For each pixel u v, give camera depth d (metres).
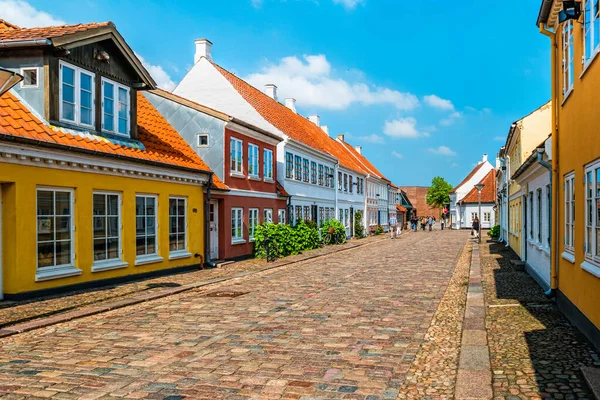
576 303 8.09
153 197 15.20
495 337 7.55
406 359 6.57
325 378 5.84
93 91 13.10
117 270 13.48
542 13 9.44
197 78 26.30
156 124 18.08
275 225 22.36
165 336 7.90
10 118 10.70
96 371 6.15
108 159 12.77
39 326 8.48
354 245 31.81
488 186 67.44
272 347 7.20
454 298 11.35
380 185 57.56
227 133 19.59
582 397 5.05
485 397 5.07
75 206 12.03
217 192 18.77
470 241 36.28
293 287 13.31
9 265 10.53
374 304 10.63
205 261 18.00
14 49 11.68
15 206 10.41
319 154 32.06
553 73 9.72
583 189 7.59
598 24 6.67
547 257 11.72
